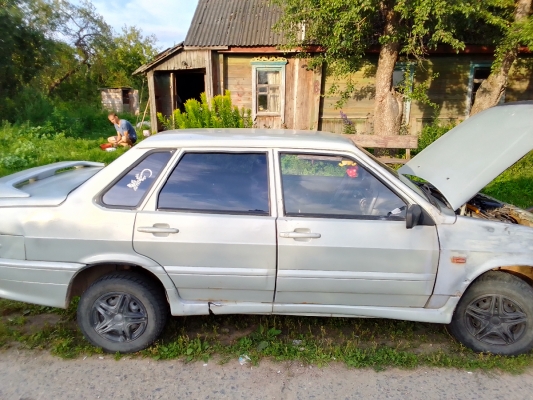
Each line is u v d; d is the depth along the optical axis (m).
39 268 2.79
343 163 2.86
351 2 7.14
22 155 8.74
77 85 23.08
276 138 2.94
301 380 2.69
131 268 3.01
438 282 2.78
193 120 8.00
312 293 2.84
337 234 2.73
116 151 9.77
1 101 15.23
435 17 7.42
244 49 10.90
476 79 11.25
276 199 2.79
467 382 2.69
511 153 2.86
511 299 2.84
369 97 11.30
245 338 3.08
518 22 8.14
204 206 2.80
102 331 2.90
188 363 2.84
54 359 2.87
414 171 3.54
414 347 3.07
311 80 11.25
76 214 2.76
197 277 2.80
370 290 2.81
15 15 15.90
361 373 2.76
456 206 2.78
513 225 2.81
